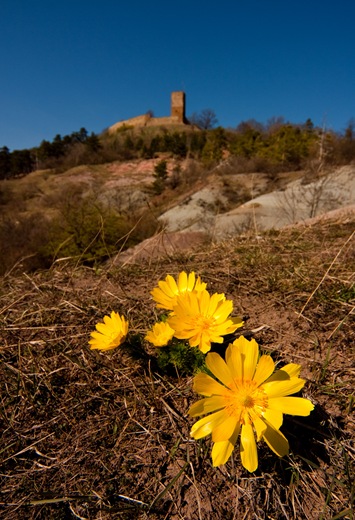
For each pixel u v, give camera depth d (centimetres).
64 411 127
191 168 2116
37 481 104
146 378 138
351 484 97
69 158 3669
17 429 121
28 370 147
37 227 865
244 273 223
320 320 164
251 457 86
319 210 669
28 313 194
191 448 110
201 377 91
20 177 3597
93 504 98
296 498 98
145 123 5650
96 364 147
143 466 107
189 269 241
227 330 106
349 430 112
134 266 266
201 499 98
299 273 212
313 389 126
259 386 93
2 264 634
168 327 126
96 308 190
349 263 221
